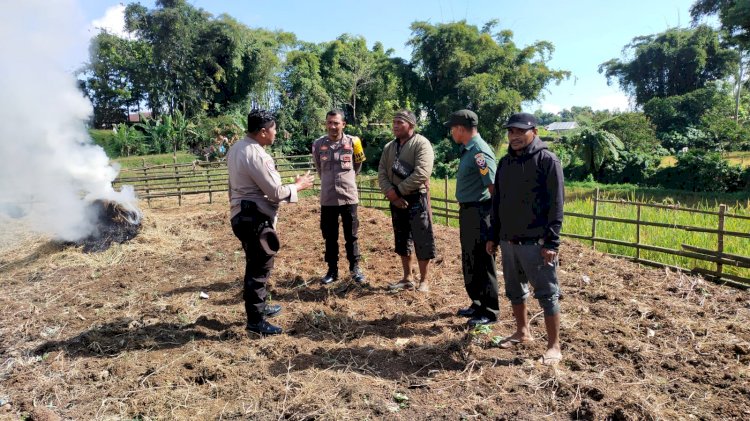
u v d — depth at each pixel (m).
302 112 39.41
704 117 35.78
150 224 7.61
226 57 36.00
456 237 7.60
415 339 3.94
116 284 5.54
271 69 38.09
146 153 30.34
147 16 33.16
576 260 6.05
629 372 3.27
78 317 4.56
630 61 53.81
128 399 3.13
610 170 23.56
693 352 3.52
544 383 3.15
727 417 2.76
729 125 32.75
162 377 3.36
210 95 36.34
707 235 6.43
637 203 6.19
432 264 6.12
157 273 5.97
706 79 49.78
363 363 3.54
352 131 34.84
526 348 3.65
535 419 2.80
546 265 3.33
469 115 3.97
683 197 17.11
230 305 4.85
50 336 4.15
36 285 5.54
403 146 4.77
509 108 31.41
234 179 3.89
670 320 4.04
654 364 3.36
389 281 5.45
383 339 3.97
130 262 6.41
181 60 34.16
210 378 3.38
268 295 5.07
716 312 4.27
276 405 3.02
